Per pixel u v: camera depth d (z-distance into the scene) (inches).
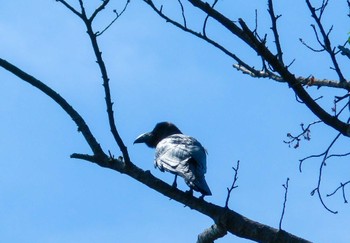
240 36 375.9
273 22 372.2
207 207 449.1
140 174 438.6
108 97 396.8
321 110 387.2
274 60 365.4
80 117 418.9
